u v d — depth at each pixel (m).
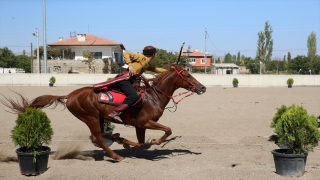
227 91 34.34
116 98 7.66
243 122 14.34
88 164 7.75
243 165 7.68
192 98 26.30
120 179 6.59
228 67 70.56
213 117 15.91
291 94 29.95
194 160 8.20
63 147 9.27
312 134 6.70
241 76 43.41
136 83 7.80
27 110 6.90
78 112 7.84
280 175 6.82
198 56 84.31
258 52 70.62
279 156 6.76
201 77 43.50
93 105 7.75
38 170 6.92
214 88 39.66
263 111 18.11
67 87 38.69
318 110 18.17
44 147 7.24
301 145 6.80
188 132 12.04
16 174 6.98
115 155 8.01
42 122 6.90
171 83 8.11
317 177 6.70
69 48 59.12
